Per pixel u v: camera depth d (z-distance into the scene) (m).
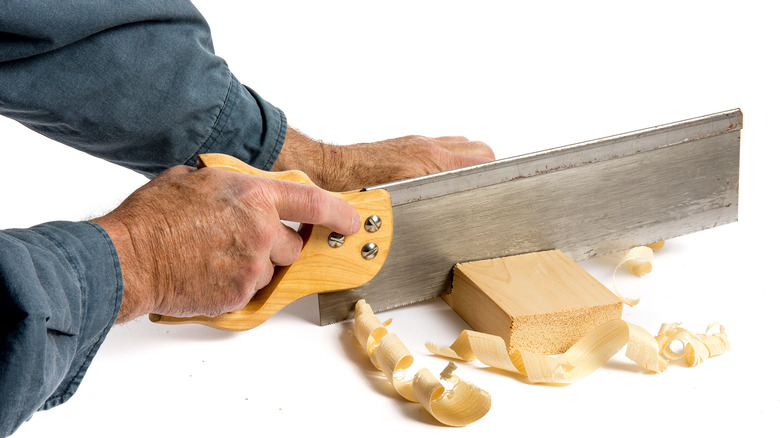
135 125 1.54
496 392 1.39
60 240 1.18
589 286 1.56
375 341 1.48
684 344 1.49
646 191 1.75
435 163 1.86
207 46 1.64
